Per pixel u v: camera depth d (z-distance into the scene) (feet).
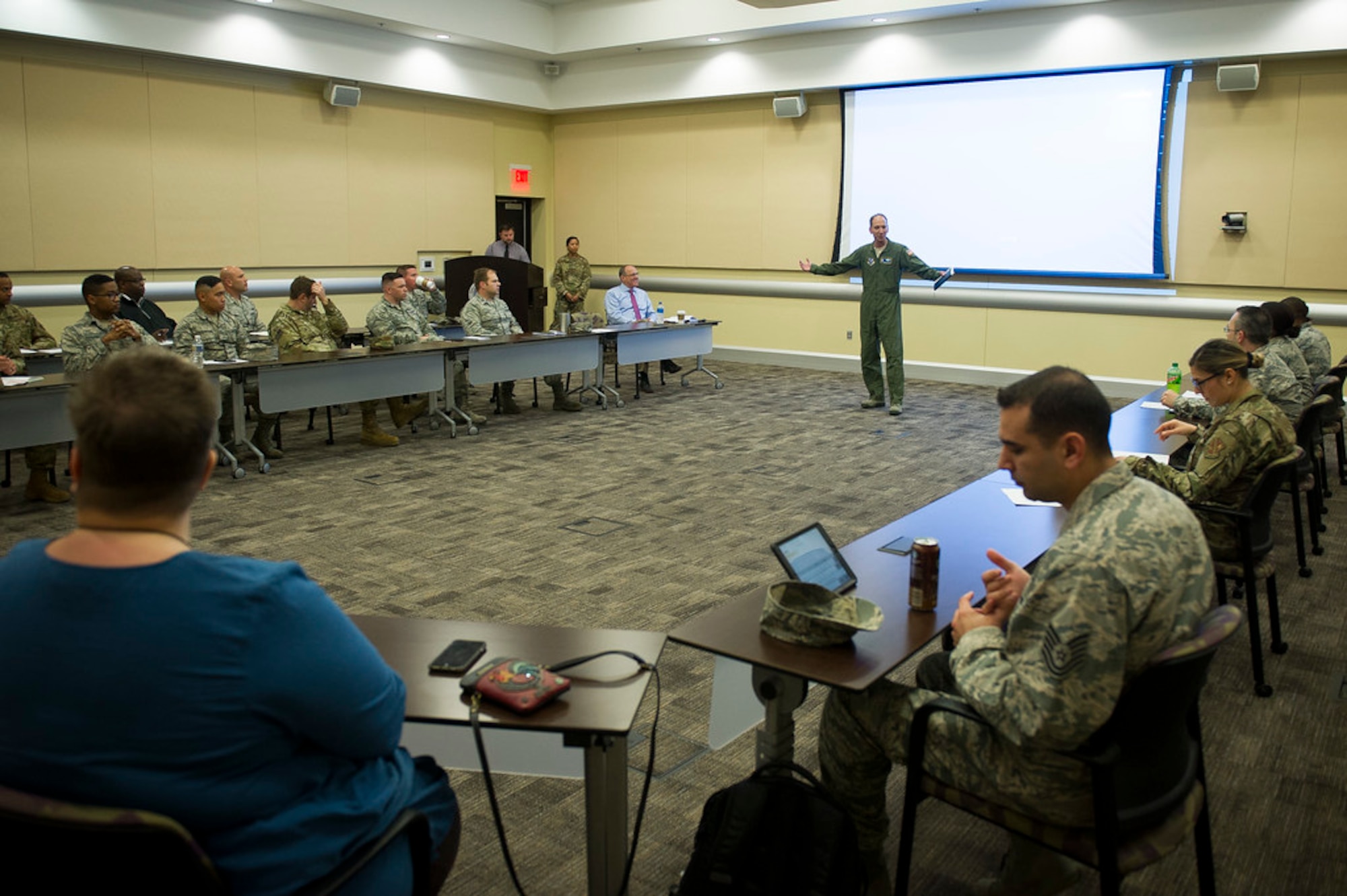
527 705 5.16
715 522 16.26
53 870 3.54
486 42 33.17
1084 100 28.25
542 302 34.42
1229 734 9.28
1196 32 25.99
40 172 25.43
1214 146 26.78
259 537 15.28
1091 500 5.26
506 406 26.30
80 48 25.79
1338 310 25.73
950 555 7.98
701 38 32.40
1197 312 27.50
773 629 6.18
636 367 29.45
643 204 37.81
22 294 25.39
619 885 5.75
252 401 20.77
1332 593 13.03
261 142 29.99
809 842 5.34
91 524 3.82
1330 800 8.15
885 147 31.83
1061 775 5.26
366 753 4.19
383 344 22.11
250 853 3.86
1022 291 30.14
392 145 33.71
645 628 11.76
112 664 3.57
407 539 15.23
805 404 27.96
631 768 8.60
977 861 7.29
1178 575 5.02
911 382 32.12
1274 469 9.67
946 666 7.20
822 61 31.89
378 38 31.37
